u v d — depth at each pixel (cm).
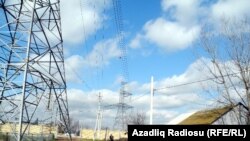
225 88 2438
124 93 6119
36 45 2028
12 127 1873
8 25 1916
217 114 2952
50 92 2300
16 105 1902
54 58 2198
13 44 1966
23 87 1686
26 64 1728
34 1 1827
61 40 2194
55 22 2170
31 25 1783
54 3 2133
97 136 6762
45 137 2989
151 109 2584
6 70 1941
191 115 3488
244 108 2406
